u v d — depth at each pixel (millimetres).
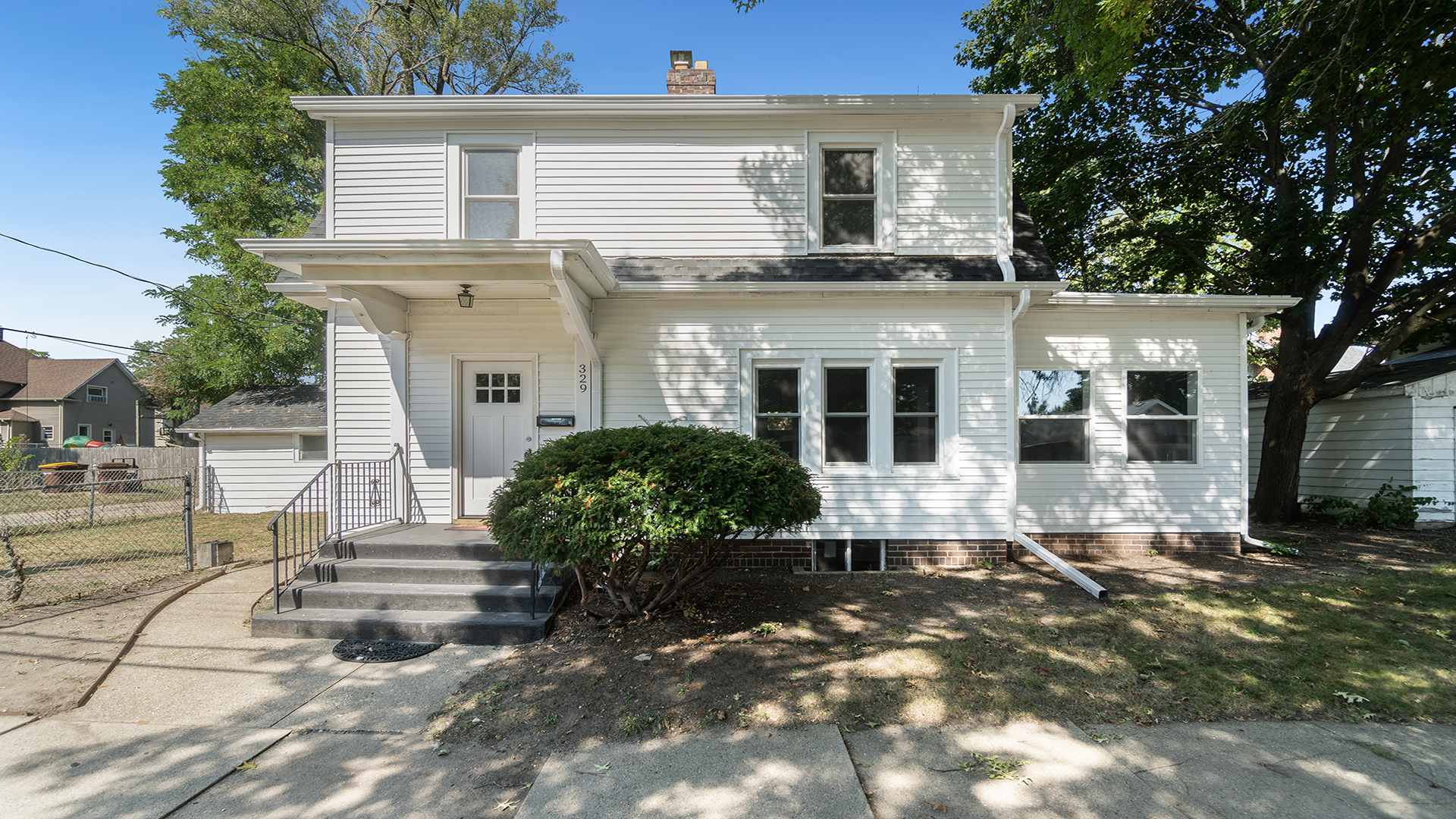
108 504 13977
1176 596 6312
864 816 2990
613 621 5566
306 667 4875
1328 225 10219
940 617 5715
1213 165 11672
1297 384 10789
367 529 7500
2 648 5207
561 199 8117
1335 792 3156
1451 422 10359
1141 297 8211
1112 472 8547
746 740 3707
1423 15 7723
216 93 18047
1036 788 3199
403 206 8078
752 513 4926
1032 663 4680
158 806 3133
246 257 18344
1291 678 4418
